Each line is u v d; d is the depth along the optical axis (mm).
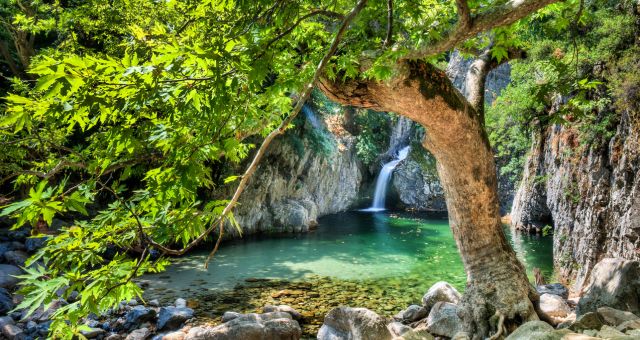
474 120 4918
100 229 2426
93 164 2545
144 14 8547
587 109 9211
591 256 8844
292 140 18141
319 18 4559
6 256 10102
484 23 2744
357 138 25234
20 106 1900
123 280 2379
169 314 7637
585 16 4953
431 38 3062
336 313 5930
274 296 9500
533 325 3977
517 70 13062
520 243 15633
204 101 2186
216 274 11273
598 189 8875
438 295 7238
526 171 17688
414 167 25609
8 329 6938
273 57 2439
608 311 4688
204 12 3533
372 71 3445
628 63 7641
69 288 2188
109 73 1912
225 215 2600
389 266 12406
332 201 23125
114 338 7059
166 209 2453
